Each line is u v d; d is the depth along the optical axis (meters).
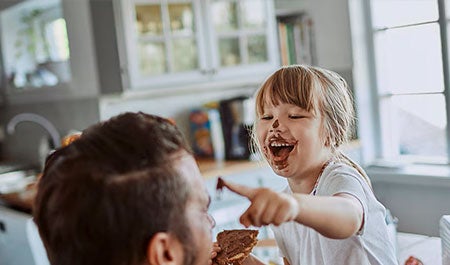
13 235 2.16
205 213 0.58
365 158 3.11
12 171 3.42
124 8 2.89
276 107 0.84
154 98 3.41
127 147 0.54
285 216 0.51
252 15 3.35
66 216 0.52
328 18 3.31
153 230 0.52
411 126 2.99
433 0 2.83
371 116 3.18
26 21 3.42
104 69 3.00
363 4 3.20
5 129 4.00
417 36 2.94
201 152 3.38
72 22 3.09
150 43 3.00
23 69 3.53
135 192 0.51
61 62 3.26
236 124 3.16
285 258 1.01
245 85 3.72
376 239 0.82
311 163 0.84
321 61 3.38
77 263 0.52
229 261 0.72
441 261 0.98
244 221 0.51
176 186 0.54
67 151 0.56
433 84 2.86
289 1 3.52
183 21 3.12
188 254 0.55
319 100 0.83
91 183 0.52
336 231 0.61
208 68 3.20
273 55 3.42
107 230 0.51
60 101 3.37
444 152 2.79
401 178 2.02
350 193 0.75
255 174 2.99
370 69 3.16
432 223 1.61
